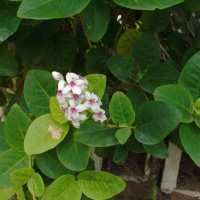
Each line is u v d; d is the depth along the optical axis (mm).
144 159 908
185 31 723
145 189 870
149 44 631
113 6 686
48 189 563
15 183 555
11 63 641
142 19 691
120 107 537
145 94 646
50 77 576
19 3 523
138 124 548
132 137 606
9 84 797
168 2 483
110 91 740
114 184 581
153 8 479
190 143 535
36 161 580
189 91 562
